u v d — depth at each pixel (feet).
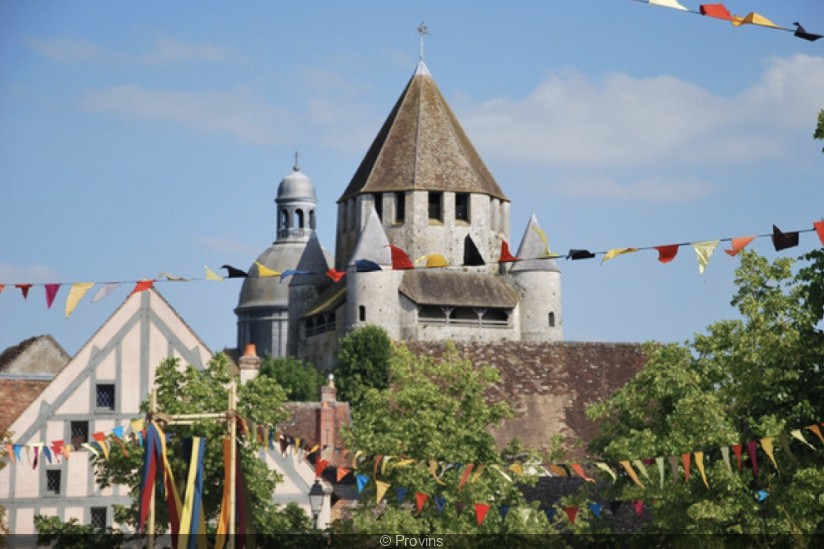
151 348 324.80
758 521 224.12
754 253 246.88
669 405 252.42
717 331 245.45
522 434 590.55
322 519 300.20
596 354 636.89
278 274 165.17
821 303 228.02
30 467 310.65
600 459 293.02
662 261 151.23
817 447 225.76
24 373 410.93
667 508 232.53
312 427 371.35
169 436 234.79
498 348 640.99
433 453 256.11
